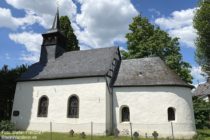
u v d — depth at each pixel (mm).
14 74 27656
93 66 21531
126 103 19688
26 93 22812
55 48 25234
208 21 20719
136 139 16547
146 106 19000
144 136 18344
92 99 19734
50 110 21172
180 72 27484
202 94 51562
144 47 28438
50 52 25297
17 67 29641
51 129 18922
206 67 21781
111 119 19844
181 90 19109
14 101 23078
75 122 19859
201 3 21484
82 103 20031
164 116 18359
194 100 31625
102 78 19891
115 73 21844
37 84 22562
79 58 23703
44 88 22094
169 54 28625
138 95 19469
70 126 19953
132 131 18875
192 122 18812
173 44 28875
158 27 30125
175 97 18734
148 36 29781
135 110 19234
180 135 17938
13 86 26844
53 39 25734
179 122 18234
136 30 29875
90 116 19422
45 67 24094
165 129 18094
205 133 21969
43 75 22750
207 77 22219
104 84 19656
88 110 19641
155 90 19125
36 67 24688
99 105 19328
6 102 27062
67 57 24562
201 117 29719
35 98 22203
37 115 21578
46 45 25750
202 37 21141
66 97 20859
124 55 30109
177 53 28734
